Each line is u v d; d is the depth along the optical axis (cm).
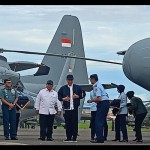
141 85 1414
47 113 1638
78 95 1527
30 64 2873
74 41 3578
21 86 2433
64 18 3591
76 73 3459
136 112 1590
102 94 1479
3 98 1611
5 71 2317
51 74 3481
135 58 1377
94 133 1647
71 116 1526
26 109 2469
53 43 3556
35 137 1986
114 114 1661
